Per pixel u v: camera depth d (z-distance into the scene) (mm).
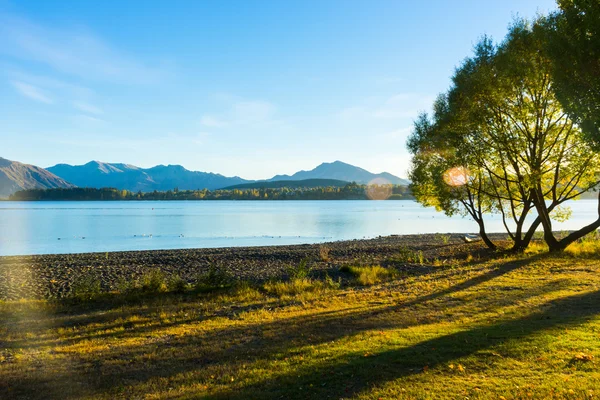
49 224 87500
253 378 7676
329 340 10086
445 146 27781
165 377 8141
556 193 28078
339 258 33719
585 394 6000
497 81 24359
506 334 9352
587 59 13695
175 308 15977
